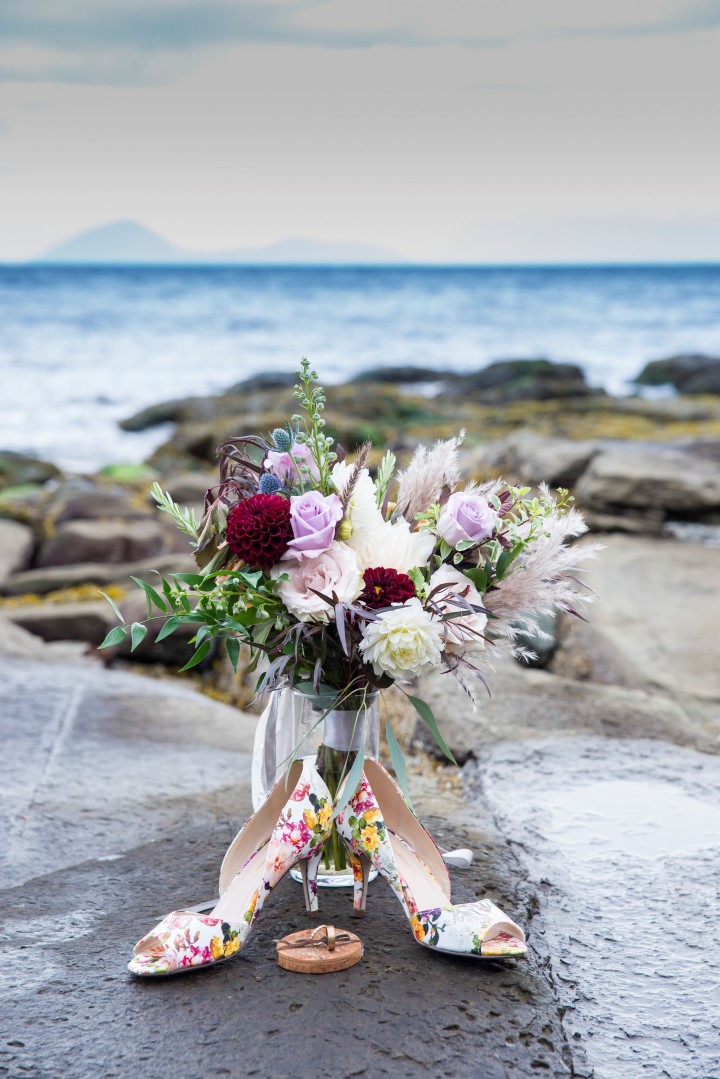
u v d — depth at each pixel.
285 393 20.72
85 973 2.07
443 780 3.48
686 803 3.03
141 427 18.95
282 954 2.07
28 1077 1.73
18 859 2.68
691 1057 1.82
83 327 43.72
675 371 27.91
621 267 138.75
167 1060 1.77
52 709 4.14
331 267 150.88
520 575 2.11
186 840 2.82
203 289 74.81
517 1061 1.79
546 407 19.56
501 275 107.62
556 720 3.85
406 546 2.06
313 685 2.14
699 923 2.31
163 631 2.02
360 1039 1.83
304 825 2.08
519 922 2.30
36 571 7.27
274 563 2.01
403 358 37.44
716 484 7.84
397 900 2.41
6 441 16.89
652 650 5.29
